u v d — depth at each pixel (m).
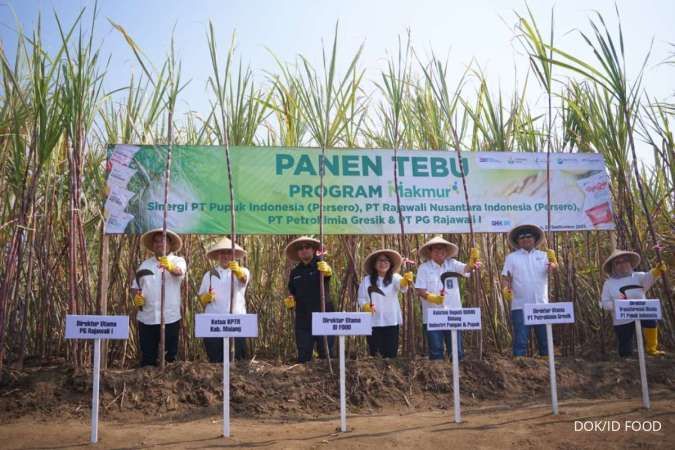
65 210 5.74
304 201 5.83
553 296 6.39
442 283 5.49
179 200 5.61
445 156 6.18
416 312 6.32
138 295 5.01
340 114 5.70
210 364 4.94
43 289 5.58
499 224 6.18
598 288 6.71
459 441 3.38
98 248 6.36
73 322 3.62
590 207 6.34
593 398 4.73
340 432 3.70
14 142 4.98
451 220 6.09
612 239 6.31
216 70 4.90
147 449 3.35
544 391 4.83
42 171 5.38
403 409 4.54
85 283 5.26
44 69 4.85
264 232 5.74
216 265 6.01
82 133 5.12
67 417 4.23
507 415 4.13
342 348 3.86
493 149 6.47
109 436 3.66
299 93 5.58
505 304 6.56
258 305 6.30
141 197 5.54
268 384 4.71
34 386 4.56
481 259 6.51
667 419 3.77
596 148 6.36
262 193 5.77
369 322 3.91
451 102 6.02
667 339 6.23
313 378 4.82
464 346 6.63
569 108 6.62
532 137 6.65
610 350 6.31
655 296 6.26
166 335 5.18
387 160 6.04
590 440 3.33
